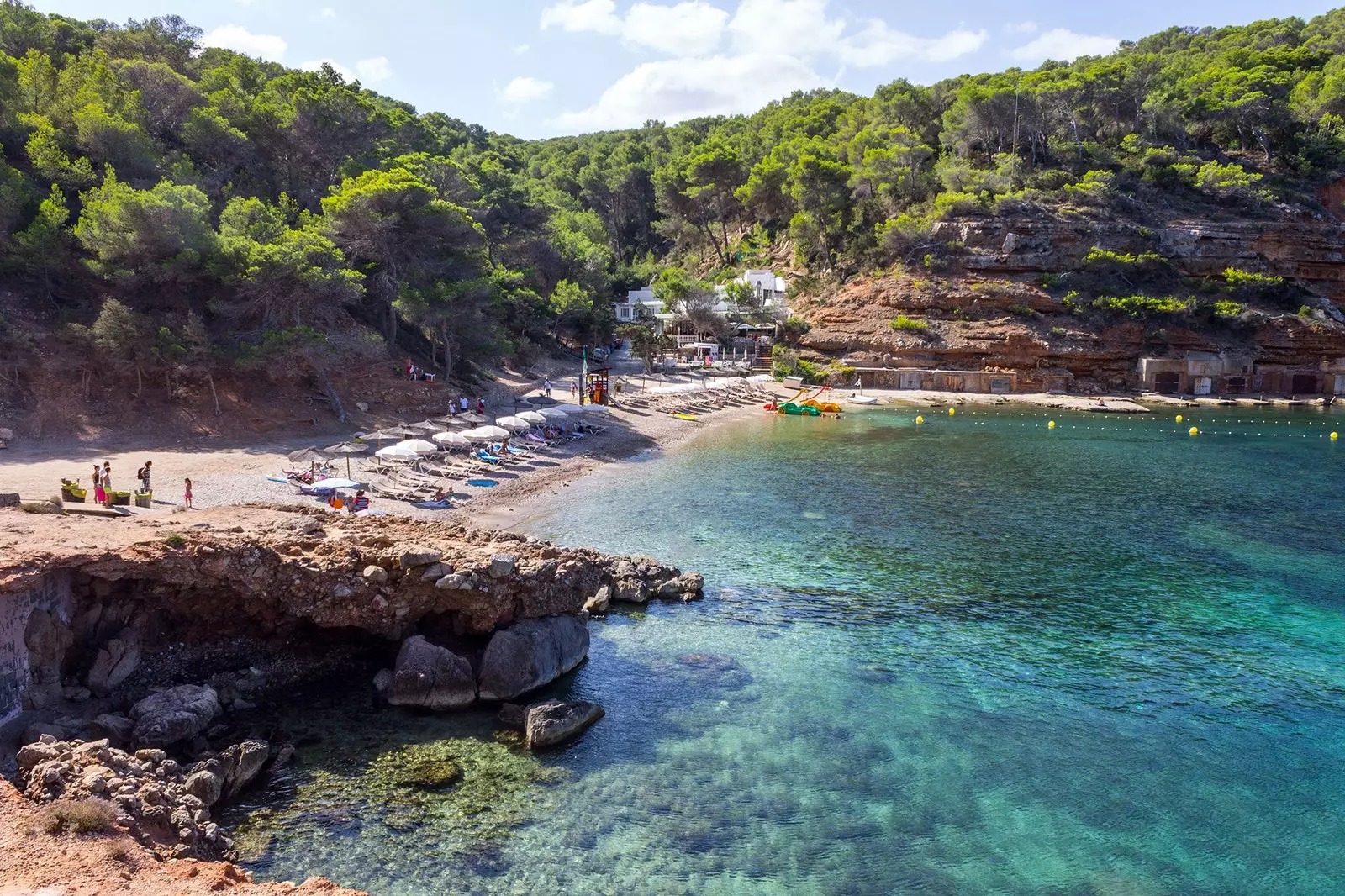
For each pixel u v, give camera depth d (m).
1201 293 122.06
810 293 137.25
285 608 28.00
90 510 33.75
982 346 117.06
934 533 47.28
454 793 21.80
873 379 119.00
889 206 142.25
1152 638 32.81
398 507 47.03
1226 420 95.88
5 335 52.69
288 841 19.55
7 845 15.30
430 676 26.14
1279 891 18.75
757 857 19.58
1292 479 62.72
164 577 26.22
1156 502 55.22
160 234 56.94
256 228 63.34
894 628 33.66
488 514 48.25
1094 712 26.86
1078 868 19.42
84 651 25.20
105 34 97.62
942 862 19.58
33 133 66.31
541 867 19.03
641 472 62.69
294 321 63.75
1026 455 72.56
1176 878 19.14
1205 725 26.08
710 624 33.88
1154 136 148.88
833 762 23.72
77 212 62.78
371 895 17.81
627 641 32.03
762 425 89.19
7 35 84.62
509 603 29.39
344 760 23.08
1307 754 24.45
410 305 71.12
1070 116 147.25
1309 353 117.06
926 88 172.75
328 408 64.94
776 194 157.62
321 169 89.56
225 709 25.25
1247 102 139.75
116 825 16.44
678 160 180.25
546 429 69.88
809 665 30.17
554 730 24.25
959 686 28.62
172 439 54.88
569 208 178.50
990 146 152.00
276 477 48.06
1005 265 124.44
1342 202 137.12
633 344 122.06
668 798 21.84
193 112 78.06
